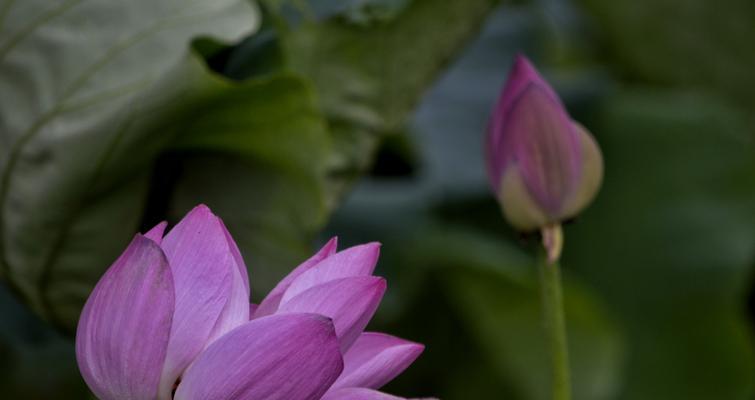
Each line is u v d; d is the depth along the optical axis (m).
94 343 1.45
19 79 1.71
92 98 1.71
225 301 1.45
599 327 2.12
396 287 2.14
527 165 1.70
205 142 1.76
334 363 1.43
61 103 1.71
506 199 1.71
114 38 1.71
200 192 1.79
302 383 1.43
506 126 1.70
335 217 2.15
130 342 1.44
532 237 1.72
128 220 1.74
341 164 1.85
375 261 1.47
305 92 1.71
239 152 1.77
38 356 2.05
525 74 1.69
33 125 1.71
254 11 1.73
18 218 1.72
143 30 1.71
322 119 1.74
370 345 1.47
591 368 2.13
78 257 1.74
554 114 1.69
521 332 2.16
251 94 1.71
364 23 1.80
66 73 1.71
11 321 1.90
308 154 1.76
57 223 1.72
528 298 2.12
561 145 1.69
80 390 2.07
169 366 1.45
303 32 1.81
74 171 1.71
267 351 1.43
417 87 1.84
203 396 1.44
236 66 1.79
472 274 2.12
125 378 1.45
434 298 2.15
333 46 1.81
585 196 1.71
